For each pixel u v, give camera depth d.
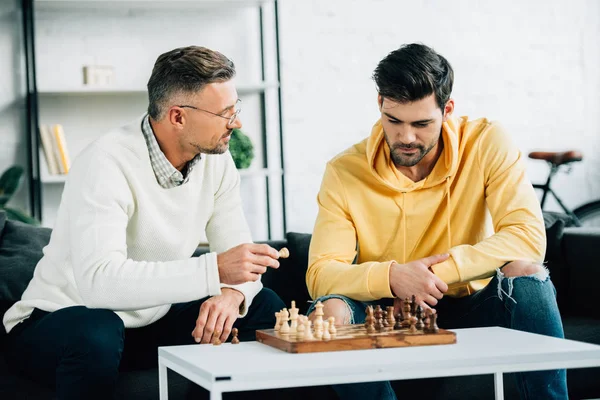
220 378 1.21
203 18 3.98
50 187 3.87
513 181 1.98
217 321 1.70
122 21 3.90
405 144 1.85
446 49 4.15
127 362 1.87
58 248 1.83
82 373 1.59
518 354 1.30
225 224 2.01
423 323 1.51
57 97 3.86
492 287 1.79
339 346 1.38
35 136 3.69
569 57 4.27
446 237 2.02
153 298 1.57
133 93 3.86
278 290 2.38
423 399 1.96
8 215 3.47
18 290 2.19
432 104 1.82
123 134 1.81
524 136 4.23
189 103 1.76
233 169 2.06
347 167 2.06
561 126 4.27
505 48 4.21
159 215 1.85
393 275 1.73
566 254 2.54
